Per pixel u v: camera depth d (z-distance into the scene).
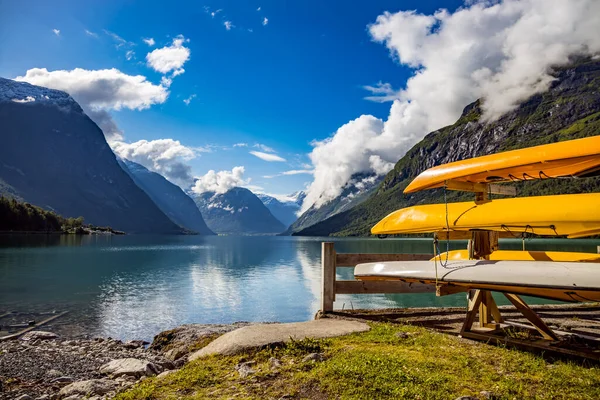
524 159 6.34
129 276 37.84
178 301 25.27
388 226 8.57
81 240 115.81
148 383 5.25
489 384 4.64
